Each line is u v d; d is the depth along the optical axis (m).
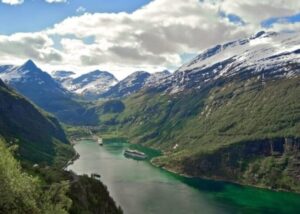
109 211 166.38
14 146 55.34
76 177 170.00
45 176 148.38
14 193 49.12
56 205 56.62
